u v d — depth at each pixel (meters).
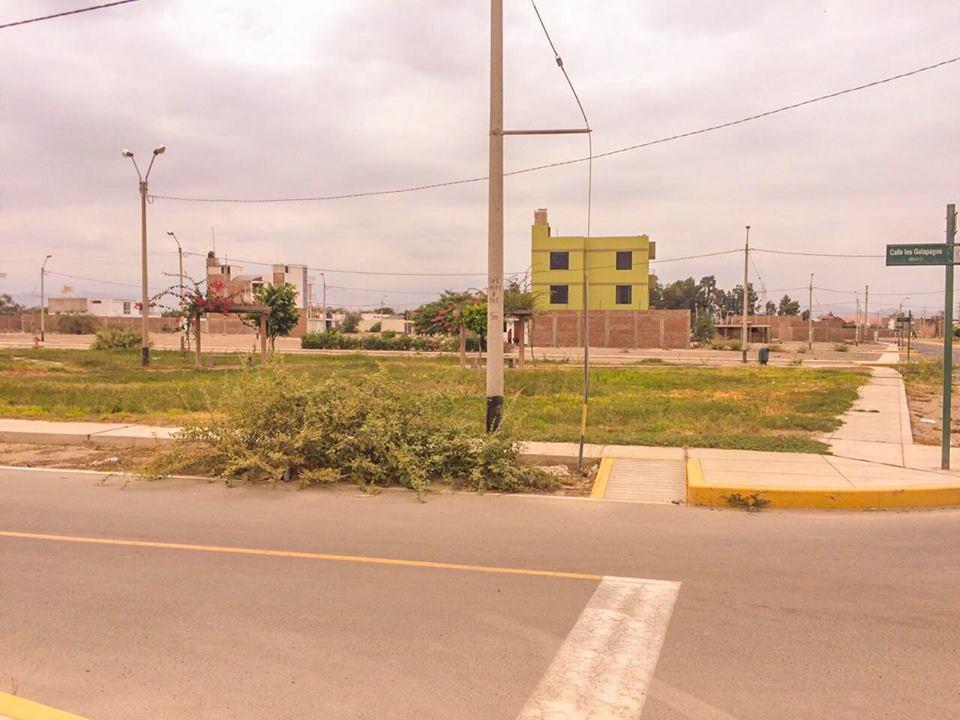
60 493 9.61
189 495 9.55
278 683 4.54
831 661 4.85
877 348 82.19
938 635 5.27
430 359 44.31
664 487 9.98
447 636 5.22
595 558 7.00
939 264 10.27
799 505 8.99
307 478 9.94
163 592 6.07
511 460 10.41
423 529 8.00
